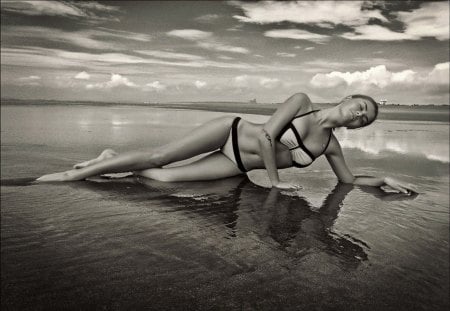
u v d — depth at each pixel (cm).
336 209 264
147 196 280
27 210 238
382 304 137
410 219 248
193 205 260
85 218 225
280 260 172
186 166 342
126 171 335
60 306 130
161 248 182
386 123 995
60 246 182
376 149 582
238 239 198
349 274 161
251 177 366
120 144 545
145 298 136
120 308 130
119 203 260
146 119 916
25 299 134
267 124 323
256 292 142
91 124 786
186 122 859
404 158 511
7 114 962
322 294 142
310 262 172
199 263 166
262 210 254
